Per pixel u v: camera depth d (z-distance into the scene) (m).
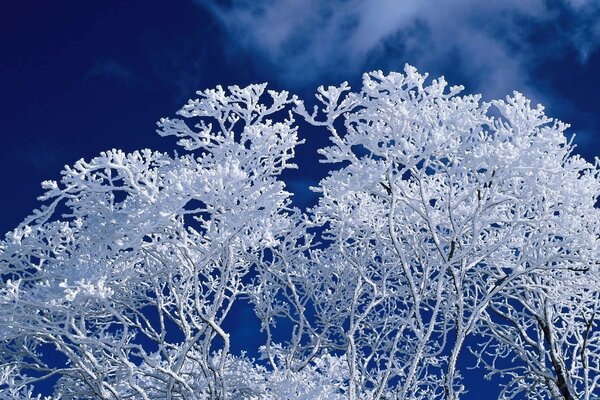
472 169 7.94
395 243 8.23
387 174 7.87
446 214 9.03
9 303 6.61
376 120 7.64
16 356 8.70
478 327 11.11
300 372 8.55
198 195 6.61
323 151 7.71
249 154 7.21
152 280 8.54
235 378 8.74
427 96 7.42
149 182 6.77
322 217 9.63
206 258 7.41
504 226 9.65
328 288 10.57
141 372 7.61
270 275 10.19
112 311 6.76
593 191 8.26
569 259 8.46
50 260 7.72
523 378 11.13
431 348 10.77
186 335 7.96
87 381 8.23
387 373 8.22
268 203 6.99
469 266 8.46
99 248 7.14
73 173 6.45
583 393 10.15
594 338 10.49
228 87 7.18
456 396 9.59
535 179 7.98
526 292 10.49
